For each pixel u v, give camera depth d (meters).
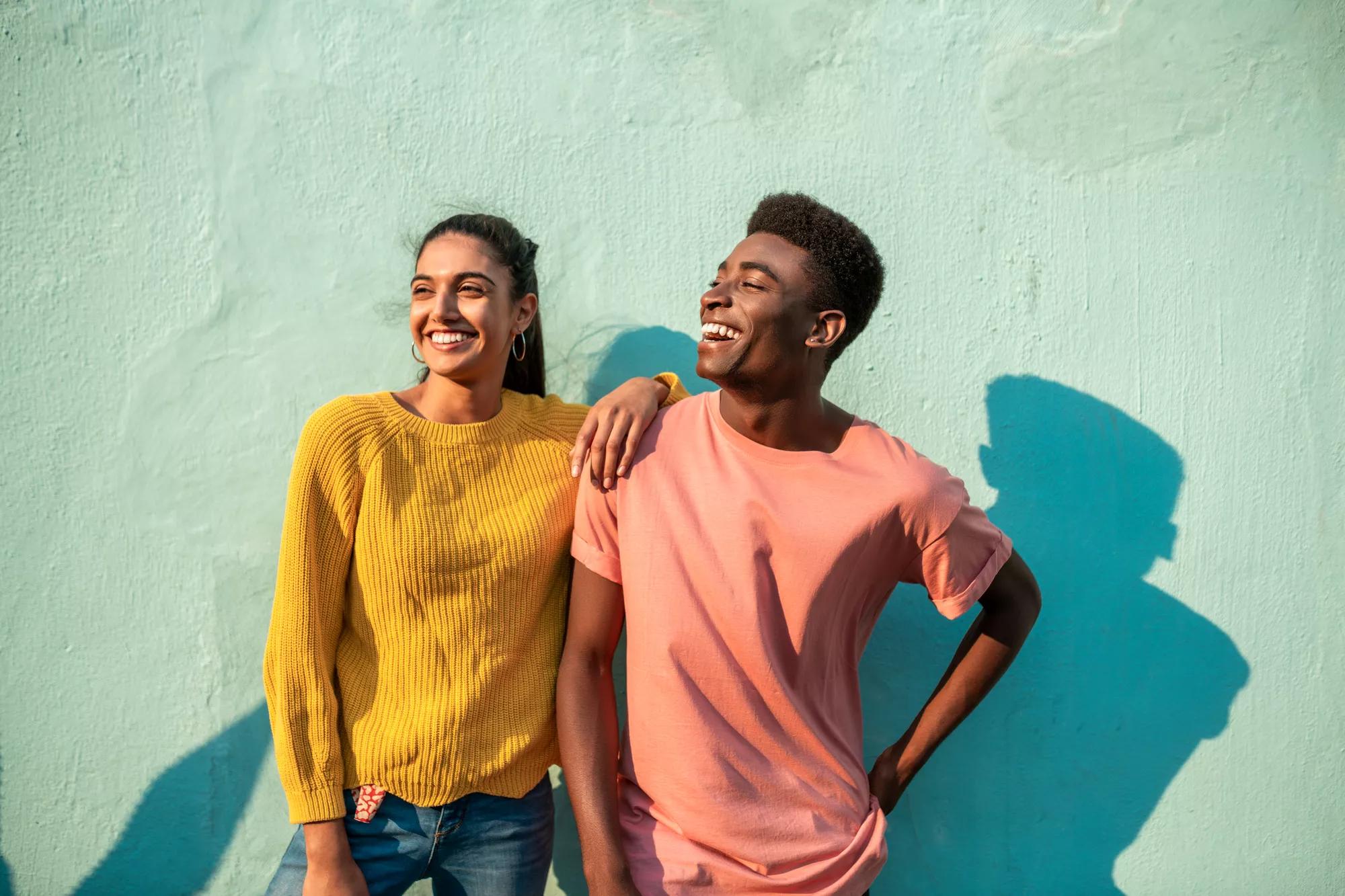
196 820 1.96
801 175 1.97
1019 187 1.99
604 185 1.95
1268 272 2.03
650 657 1.54
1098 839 2.08
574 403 1.96
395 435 1.58
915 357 2.00
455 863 1.62
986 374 2.02
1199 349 2.03
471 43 1.90
